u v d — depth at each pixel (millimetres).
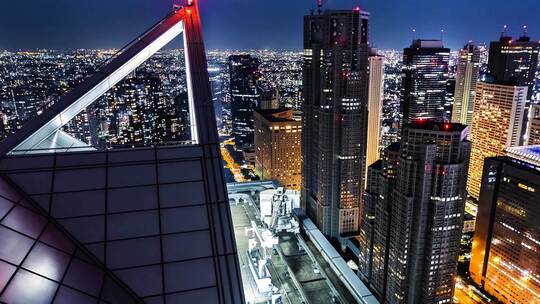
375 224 146500
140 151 26562
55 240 21406
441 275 126000
